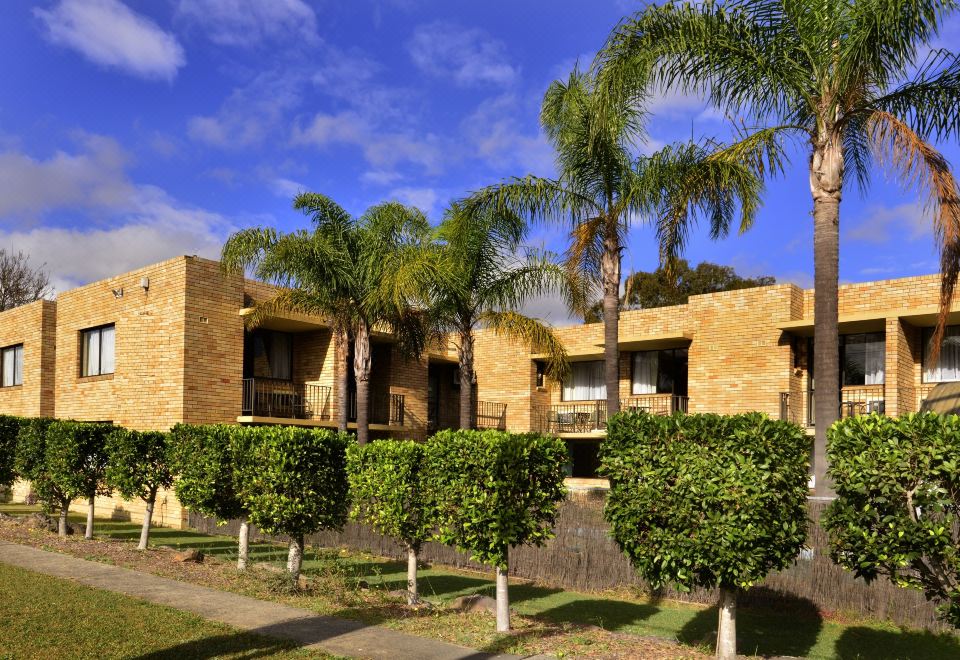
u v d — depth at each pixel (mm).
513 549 12672
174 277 19391
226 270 17922
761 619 9820
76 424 15156
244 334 21250
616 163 14492
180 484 12336
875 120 10539
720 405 20312
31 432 16141
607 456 7016
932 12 9766
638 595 11055
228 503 11688
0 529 15516
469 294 16922
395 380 23719
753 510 6176
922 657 7961
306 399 21844
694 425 6527
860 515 5715
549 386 25203
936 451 5418
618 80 11562
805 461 6688
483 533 7961
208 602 8844
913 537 5473
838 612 9734
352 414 22984
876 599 9492
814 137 11023
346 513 10883
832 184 10758
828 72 10812
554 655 6906
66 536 14977
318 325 21297
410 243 17578
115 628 7375
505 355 25094
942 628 8953
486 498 7887
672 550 6422
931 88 10805
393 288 16234
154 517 19391
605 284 14602
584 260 15664
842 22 10461
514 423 24547
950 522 5488
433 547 13812
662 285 37438
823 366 10523
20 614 7848
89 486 14859
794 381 19531
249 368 21547
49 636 6996
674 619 9602
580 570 11758
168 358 19297
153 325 19922
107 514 21312
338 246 17797
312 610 8594
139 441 13578
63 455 14820
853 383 19422
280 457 10016
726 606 6762
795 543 6488
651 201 13633
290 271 17094
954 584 5633
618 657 6891
